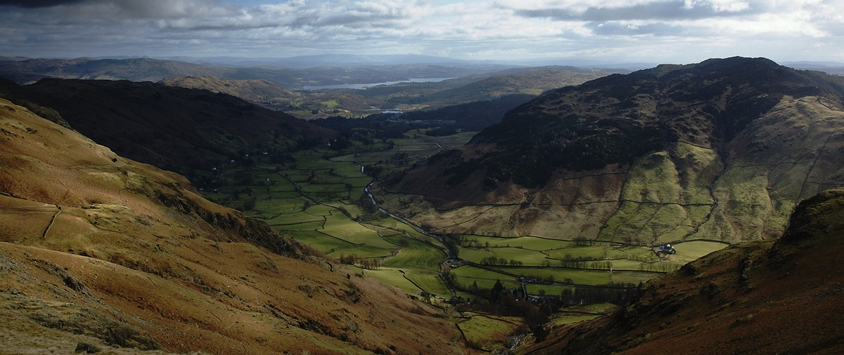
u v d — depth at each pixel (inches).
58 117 6269.7
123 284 2317.9
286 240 5999.0
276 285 3782.0
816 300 2347.4
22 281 1765.5
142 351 1673.2
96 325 1683.1
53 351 1384.1
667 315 3457.2
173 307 2397.9
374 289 6314.0
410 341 4549.7
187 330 2237.9
